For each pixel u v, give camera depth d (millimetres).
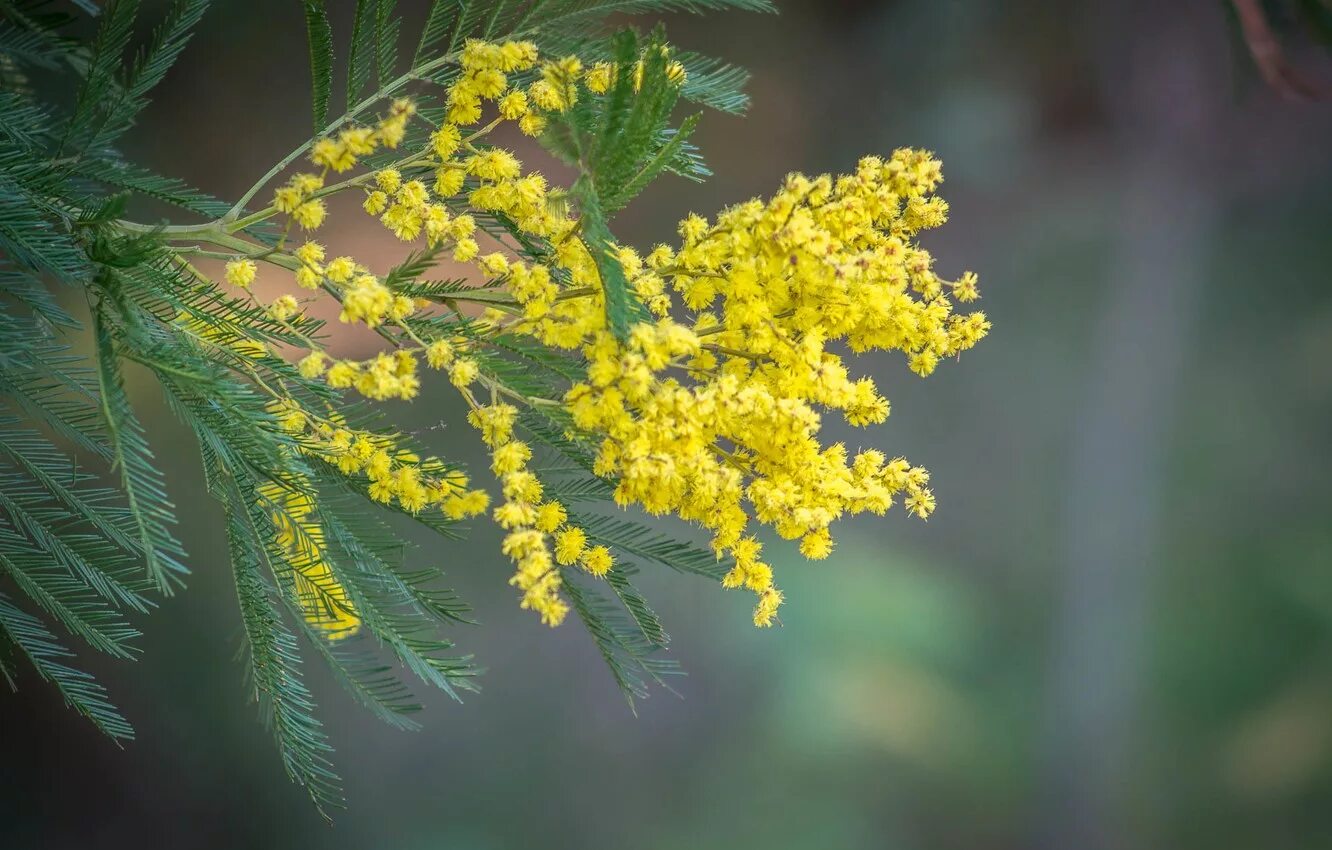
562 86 657
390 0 670
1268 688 3193
